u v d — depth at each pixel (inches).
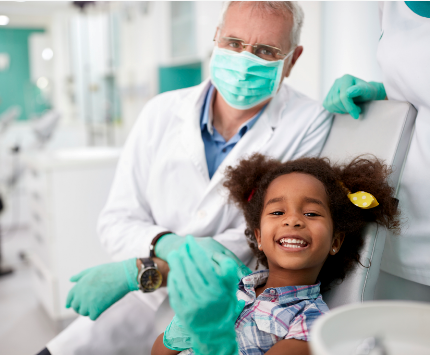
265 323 29.9
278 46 40.8
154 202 45.6
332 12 71.7
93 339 39.9
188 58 107.3
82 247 77.4
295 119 45.1
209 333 23.0
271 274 33.6
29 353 69.1
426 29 34.0
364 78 69.5
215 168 46.0
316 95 74.9
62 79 159.5
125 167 47.4
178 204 44.6
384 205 33.3
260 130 44.5
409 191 35.4
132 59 131.0
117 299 38.7
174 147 44.8
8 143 135.9
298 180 33.3
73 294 39.3
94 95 140.8
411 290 37.6
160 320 40.5
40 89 163.8
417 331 16.1
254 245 39.7
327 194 33.1
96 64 138.7
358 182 34.1
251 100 42.6
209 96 45.8
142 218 46.4
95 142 142.3
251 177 38.9
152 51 121.3
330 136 43.0
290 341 27.8
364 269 32.5
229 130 46.7
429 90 33.3
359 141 38.4
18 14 156.0
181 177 44.4
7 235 134.9
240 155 43.6
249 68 40.3
